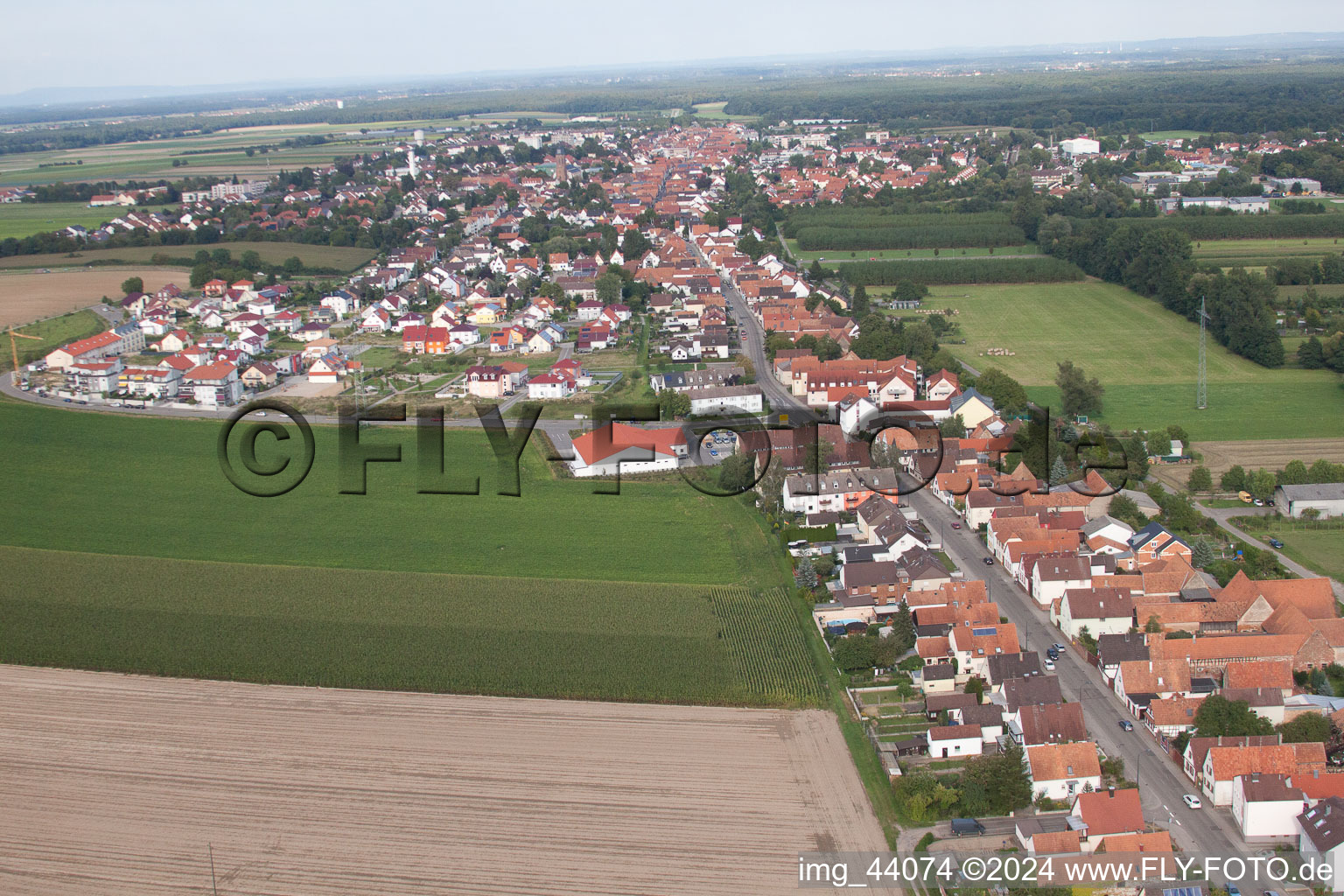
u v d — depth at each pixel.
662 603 164.38
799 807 118.19
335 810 117.31
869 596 161.25
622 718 134.88
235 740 129.75
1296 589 155.62
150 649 149.88
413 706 137.12
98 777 123.00
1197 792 120.25
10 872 108.62
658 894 105.25
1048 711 126.75
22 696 139.12
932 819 116.75
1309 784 113.94
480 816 116.38
